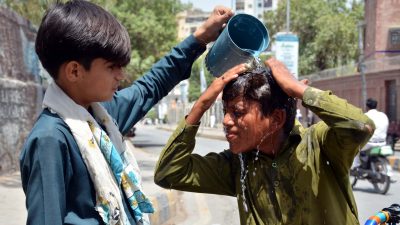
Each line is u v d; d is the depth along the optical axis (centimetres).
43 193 151
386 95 2334
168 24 2181
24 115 995
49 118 161
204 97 191
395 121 2191
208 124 3788
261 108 183
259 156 191
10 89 918
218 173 206
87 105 179
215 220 644
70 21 163
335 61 3394
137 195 179
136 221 178
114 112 210
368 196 828
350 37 3275
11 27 938
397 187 927
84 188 162
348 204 185
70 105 165
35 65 1099
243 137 186
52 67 168
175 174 199
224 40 205
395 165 1217
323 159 181
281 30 3538
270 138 187
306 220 181
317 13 3441
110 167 170
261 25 213
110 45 166
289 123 188
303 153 183
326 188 179
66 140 159
